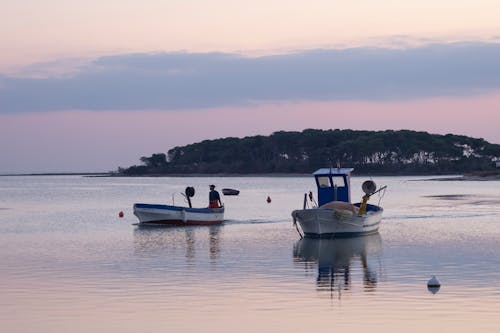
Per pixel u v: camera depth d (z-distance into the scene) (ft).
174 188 601.62
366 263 123.03
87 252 142.31
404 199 348.59
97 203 348.18
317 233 164.04
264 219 227.61
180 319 83.15
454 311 84.79
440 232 175.01
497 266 116.78
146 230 190.90
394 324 79.51
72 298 94.58
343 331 77.20
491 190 453.58
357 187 569.64
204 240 162.71
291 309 87.30
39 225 212.43
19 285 104.17
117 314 85.76
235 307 88.63
